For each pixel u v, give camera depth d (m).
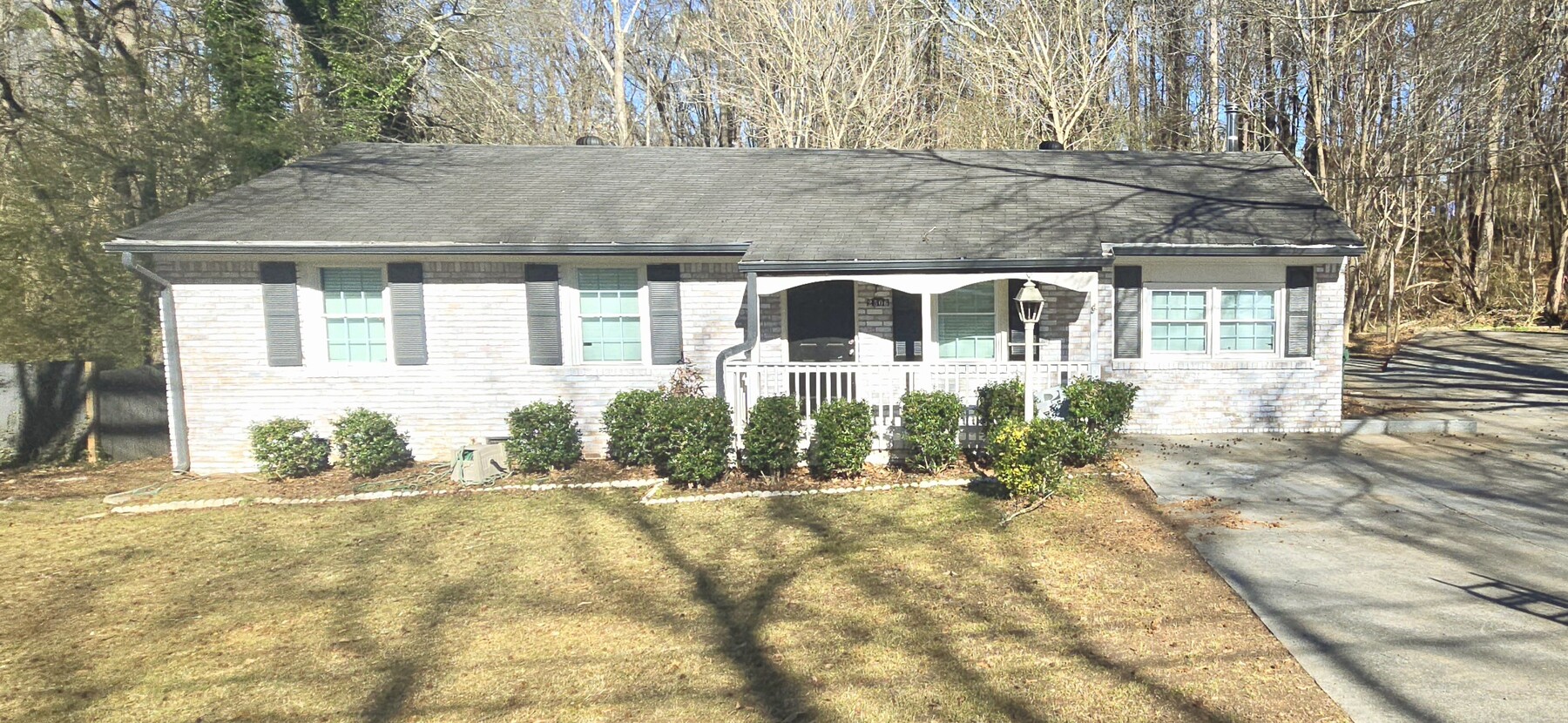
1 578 7.42
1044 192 12.88
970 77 26.61
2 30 15.60
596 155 14.48
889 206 12.26
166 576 7.37
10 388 12.30
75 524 9.15
